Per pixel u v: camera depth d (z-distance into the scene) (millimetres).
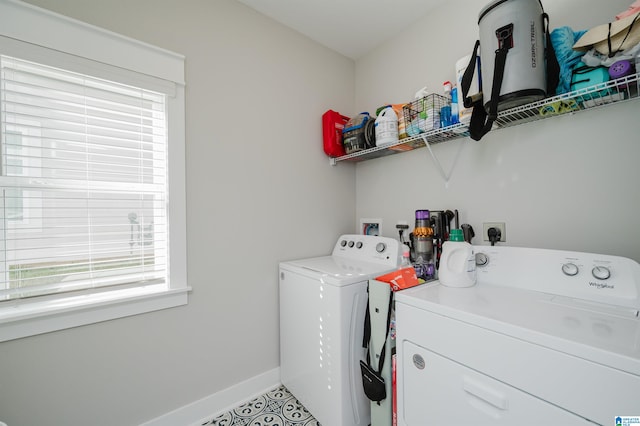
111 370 1195
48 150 1089
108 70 1172
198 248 1443
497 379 776
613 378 594
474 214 1504
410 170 1837
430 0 1618
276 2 1624
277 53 1780
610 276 925
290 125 1845
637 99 1021
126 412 1229
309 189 1947
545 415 687
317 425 1379
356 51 2148
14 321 987
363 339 1323
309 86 1959
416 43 1804
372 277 1383
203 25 1471
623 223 1055
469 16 1520
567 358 657
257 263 1672
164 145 1354
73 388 1112
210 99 1493
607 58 908
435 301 962
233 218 1576
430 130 1433
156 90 1297
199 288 1445
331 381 1288
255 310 1658
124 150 1262
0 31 973
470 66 1170
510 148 1364
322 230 2020
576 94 978
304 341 1490
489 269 1199
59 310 1060
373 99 2127
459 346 864
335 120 1946
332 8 1677
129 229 1273
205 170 1472
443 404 908
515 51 981
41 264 1079
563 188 1201
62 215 1119
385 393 1151
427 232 1454
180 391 1379
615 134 1070
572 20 1171
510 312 845
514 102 1045
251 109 1656
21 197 1048
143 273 1309
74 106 1139
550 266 1059
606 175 1093
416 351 1000
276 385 1727
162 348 1328
